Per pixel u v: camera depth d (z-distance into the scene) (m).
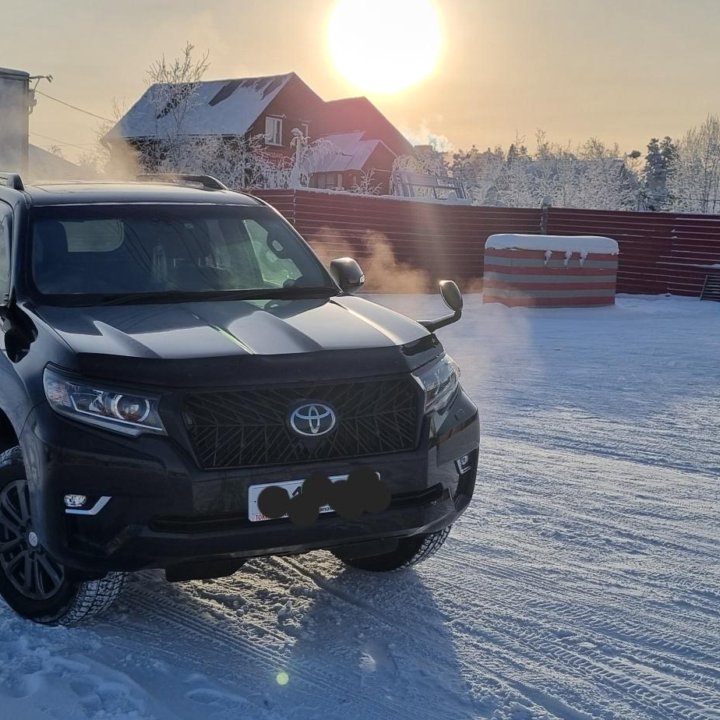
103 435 3.38
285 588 4.27
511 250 17.98
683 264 22.97
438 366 3.95
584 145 60.06
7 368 3.79
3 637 3.73
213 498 3.36
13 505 3.87
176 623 3.89
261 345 3.64
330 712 3.21
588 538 4.97
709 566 4.60
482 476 6.12
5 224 4.71
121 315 4.01
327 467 3.49
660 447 7.00
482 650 3.69
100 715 3.09
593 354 11.87
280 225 5.17
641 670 3.55
